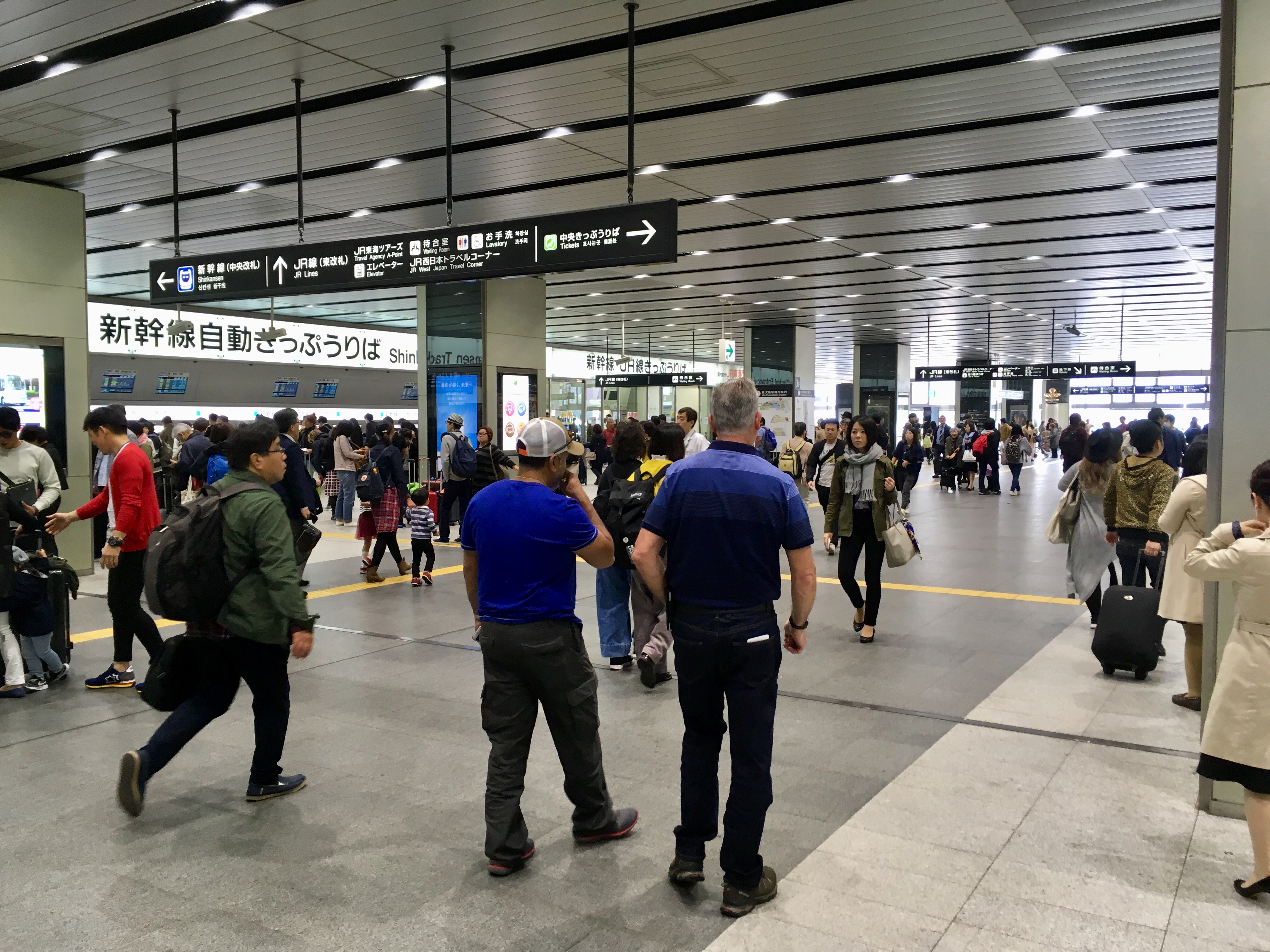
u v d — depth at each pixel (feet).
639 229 23.11
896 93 25.75
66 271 34.42
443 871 10.87
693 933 9.48
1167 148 30.99
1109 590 19.19
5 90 25.27
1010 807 12.54
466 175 34.65
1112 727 15.87
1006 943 9.23
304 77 24.64
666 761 14.40
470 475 40.73
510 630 10.61
